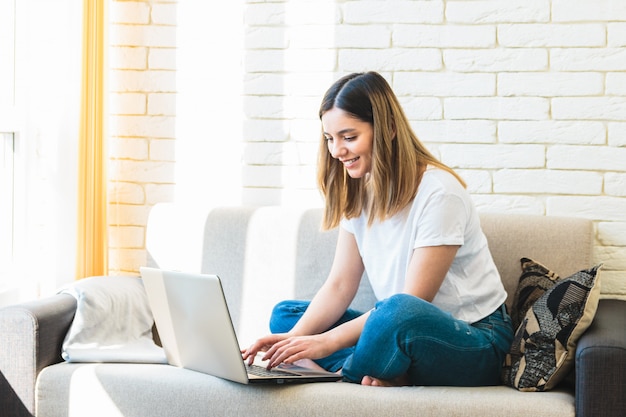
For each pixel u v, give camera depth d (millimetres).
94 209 3416
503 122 3258
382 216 2562
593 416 2225
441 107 3297
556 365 2363
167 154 3508
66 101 3418
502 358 2492
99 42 3393
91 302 2832
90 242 3404
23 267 3412
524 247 2969
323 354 2451
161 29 3490
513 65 3240
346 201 2703
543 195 3240
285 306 2885
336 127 2570
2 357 2613
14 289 3367
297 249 3152
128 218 3543
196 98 3479
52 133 3414
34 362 2609
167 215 3307
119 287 3029
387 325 2348
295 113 3406
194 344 2502
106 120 3457
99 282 3016
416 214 2527
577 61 3197
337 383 2428
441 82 3293
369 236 2672
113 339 2885
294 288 3135
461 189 2555
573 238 2949
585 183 3207
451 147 3295
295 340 2455
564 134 3215
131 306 3012
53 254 3430
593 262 2994
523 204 3254
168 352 2674
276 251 3170
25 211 3414
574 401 2303
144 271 2629
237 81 3445
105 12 3424
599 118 3189
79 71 3424
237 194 3463
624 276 3180
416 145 2623
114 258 3557
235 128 3455
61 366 2646
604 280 3191
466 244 2570
